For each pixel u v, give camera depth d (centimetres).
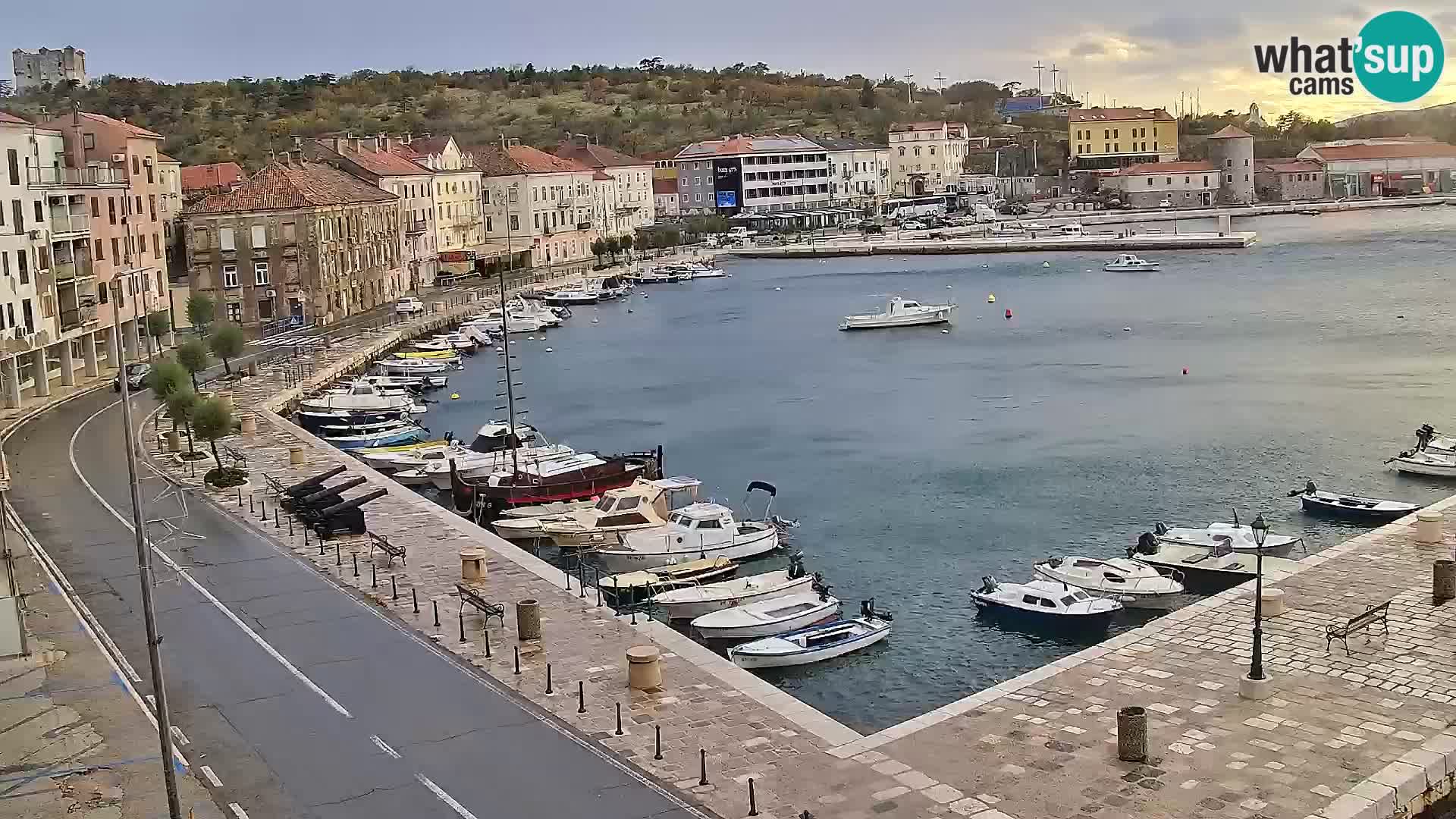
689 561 5959
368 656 4197
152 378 7794
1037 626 5141
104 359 10819
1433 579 4366
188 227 13650
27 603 4825
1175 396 10069
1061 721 3519
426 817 3098
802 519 6931
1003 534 6525
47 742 3578
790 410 10231
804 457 8488
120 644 4362
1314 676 3744
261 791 3262
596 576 5366
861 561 6150
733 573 5897
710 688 3869
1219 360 11669
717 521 6088
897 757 3347
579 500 7075
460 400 11094
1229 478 7481
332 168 16612
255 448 7806
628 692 3847
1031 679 3841
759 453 8638
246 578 5109
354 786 3278
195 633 4466
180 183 16475
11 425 8456
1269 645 3997
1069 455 8181
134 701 3862
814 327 15562
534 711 3722
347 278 15050
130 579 5116
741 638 4962
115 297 3228
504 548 5469
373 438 8919
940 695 4544
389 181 17625
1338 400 9588
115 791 3275
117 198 10700
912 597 5606
